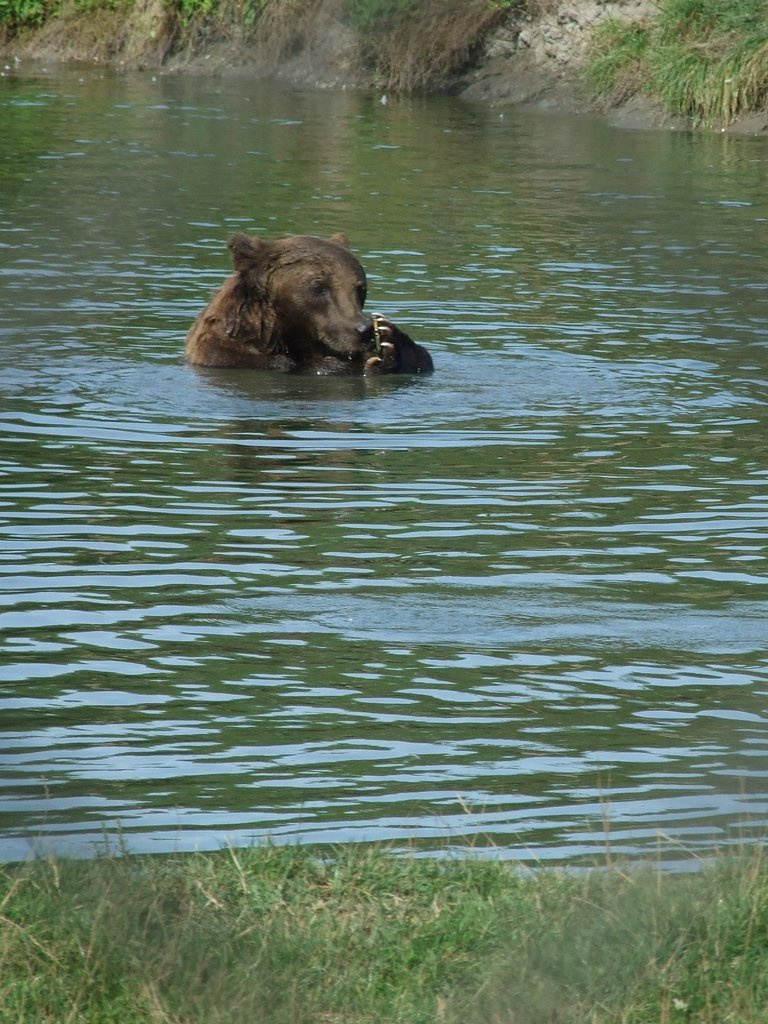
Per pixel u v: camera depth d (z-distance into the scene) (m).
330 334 18.78
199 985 6.77
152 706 9.50
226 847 7.84
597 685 9.88
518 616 11.02
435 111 48.19
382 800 8.38
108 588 11.50
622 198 33.25
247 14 57.41
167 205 31.48
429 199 32.81
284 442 15.63
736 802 8.33
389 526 13.01
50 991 6.73
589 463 15.01
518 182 35.38
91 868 7.47
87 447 15.27
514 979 6.80
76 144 40.25
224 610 11.09
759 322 21.80
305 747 8.99
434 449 15.44
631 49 47.38
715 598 11.43
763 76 44.31
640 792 8.46
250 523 13.03
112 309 22.00
